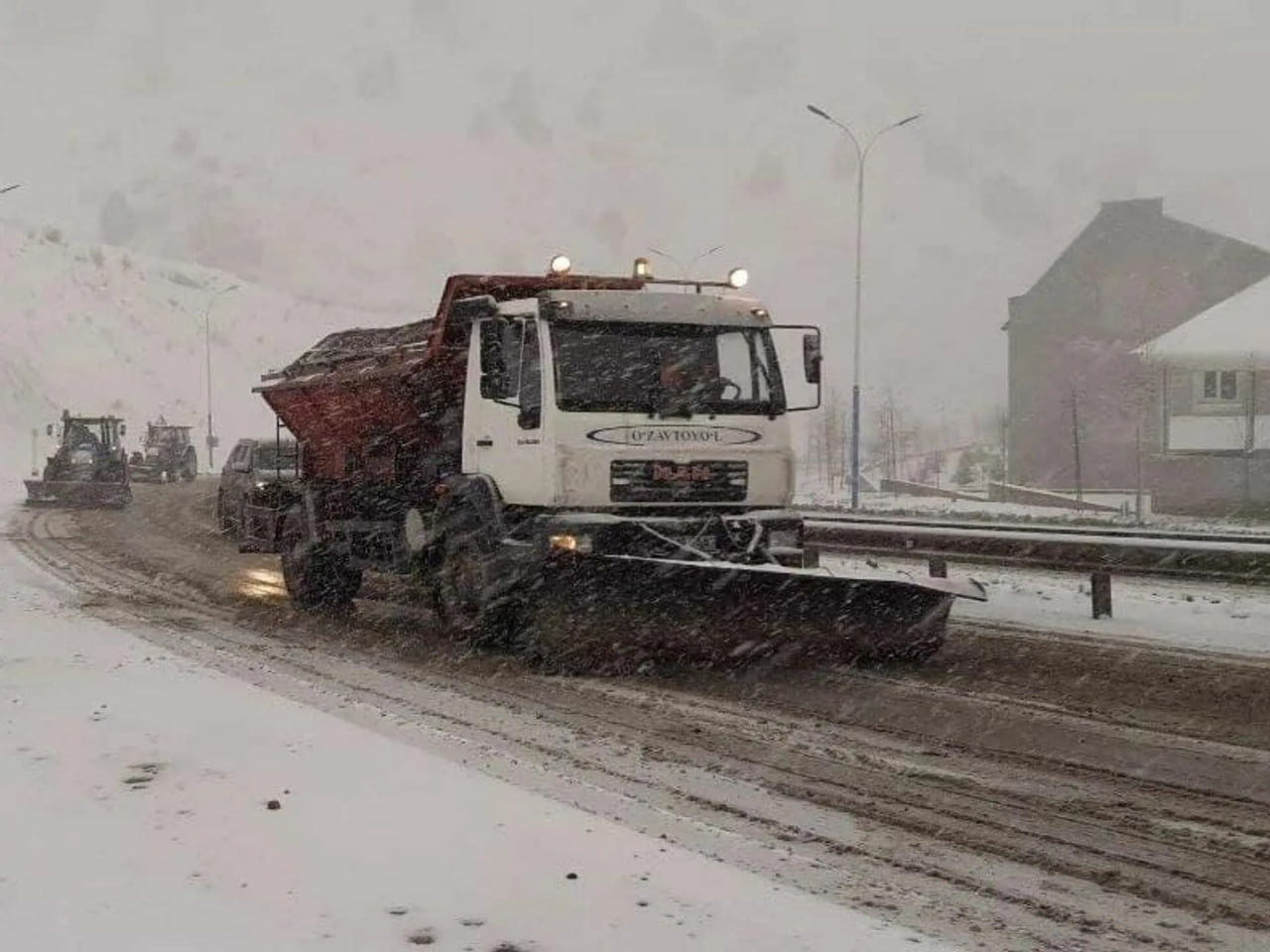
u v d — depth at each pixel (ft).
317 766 23.38
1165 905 17.43
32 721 26.94
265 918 16.20
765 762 25.00
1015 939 16.16
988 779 23.72
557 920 16.12
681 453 35.63
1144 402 153.79
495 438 36.86
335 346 48.60
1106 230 184.03
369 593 48.83
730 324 36.96
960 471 197.67
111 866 18.10
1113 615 44.65
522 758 25.13
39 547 74.33
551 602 33.94
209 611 47.75
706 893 17.07
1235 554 40.11
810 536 55.93
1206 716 28.81
